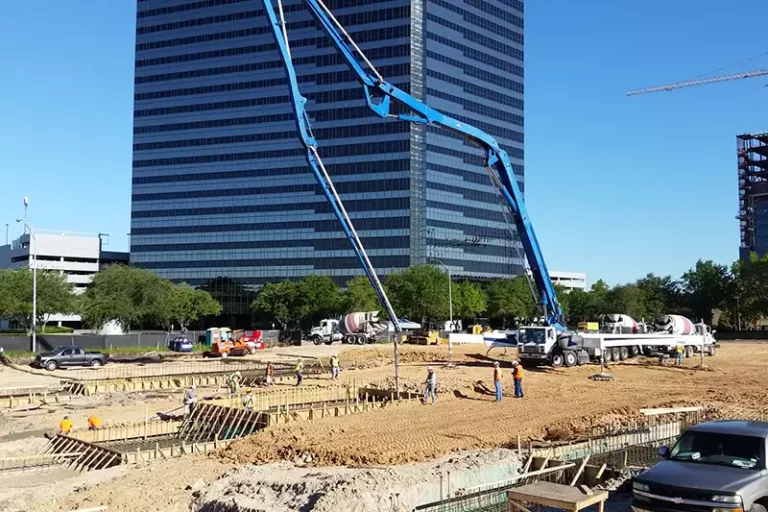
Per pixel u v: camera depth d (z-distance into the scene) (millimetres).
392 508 16391
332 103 138750
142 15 153750
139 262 151125
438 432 25844
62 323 137000
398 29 135125
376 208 134875
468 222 142500
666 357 53250
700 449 13969
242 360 61406
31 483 23766
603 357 49344
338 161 137625
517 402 33719
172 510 18156
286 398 37438
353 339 79375
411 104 37531
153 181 151250
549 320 48156
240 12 146125
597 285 124312
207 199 147250
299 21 142000
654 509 12961
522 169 155500
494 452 21375
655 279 120000
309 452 22812
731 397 33812
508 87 152750
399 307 102875
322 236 138750
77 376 50469
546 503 12406
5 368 55594
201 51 148875
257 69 144625
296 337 86438
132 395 41938
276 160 143000
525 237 44938
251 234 143625
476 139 41906
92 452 26406
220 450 24891
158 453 25594
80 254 162750
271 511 16469
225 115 146750
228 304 143750
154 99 151875
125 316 80750
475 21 146250
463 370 48062
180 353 71250
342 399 39312
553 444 22219
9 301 76438
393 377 45000
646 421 27094
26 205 63906
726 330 114438
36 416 35188
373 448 23047
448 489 17719
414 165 133750
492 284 126438
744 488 12430
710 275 110000
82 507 19062
